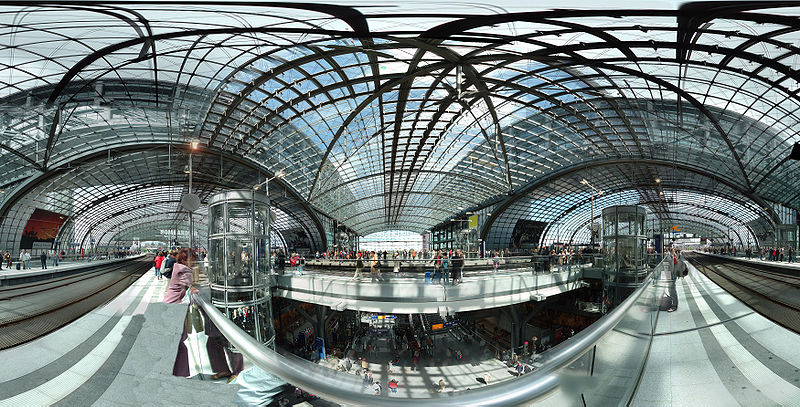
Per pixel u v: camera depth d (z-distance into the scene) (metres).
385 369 23.83
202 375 2.47
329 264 27.41
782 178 46.19
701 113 34.53
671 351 5.33
